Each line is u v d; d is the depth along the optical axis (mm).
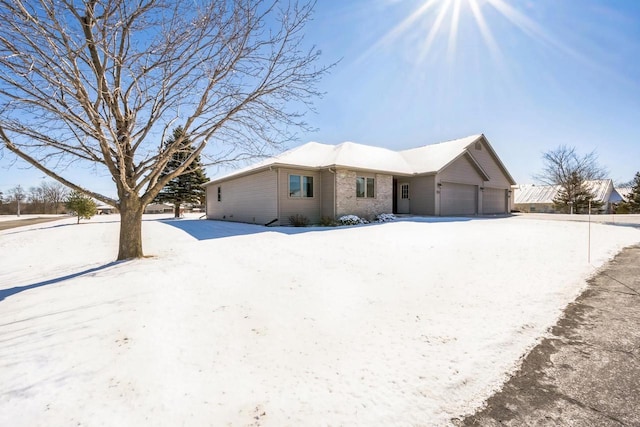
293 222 13695
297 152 16625
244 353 2674
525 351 2629
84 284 4430
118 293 4031
